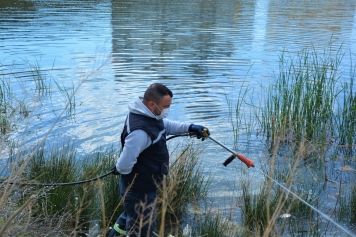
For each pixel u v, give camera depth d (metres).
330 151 6.27
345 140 6.65
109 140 6.25
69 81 8.74
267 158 5.77
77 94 8.00
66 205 4.10
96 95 8.03
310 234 4.14
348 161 5.98
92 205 4.27
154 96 3.39
